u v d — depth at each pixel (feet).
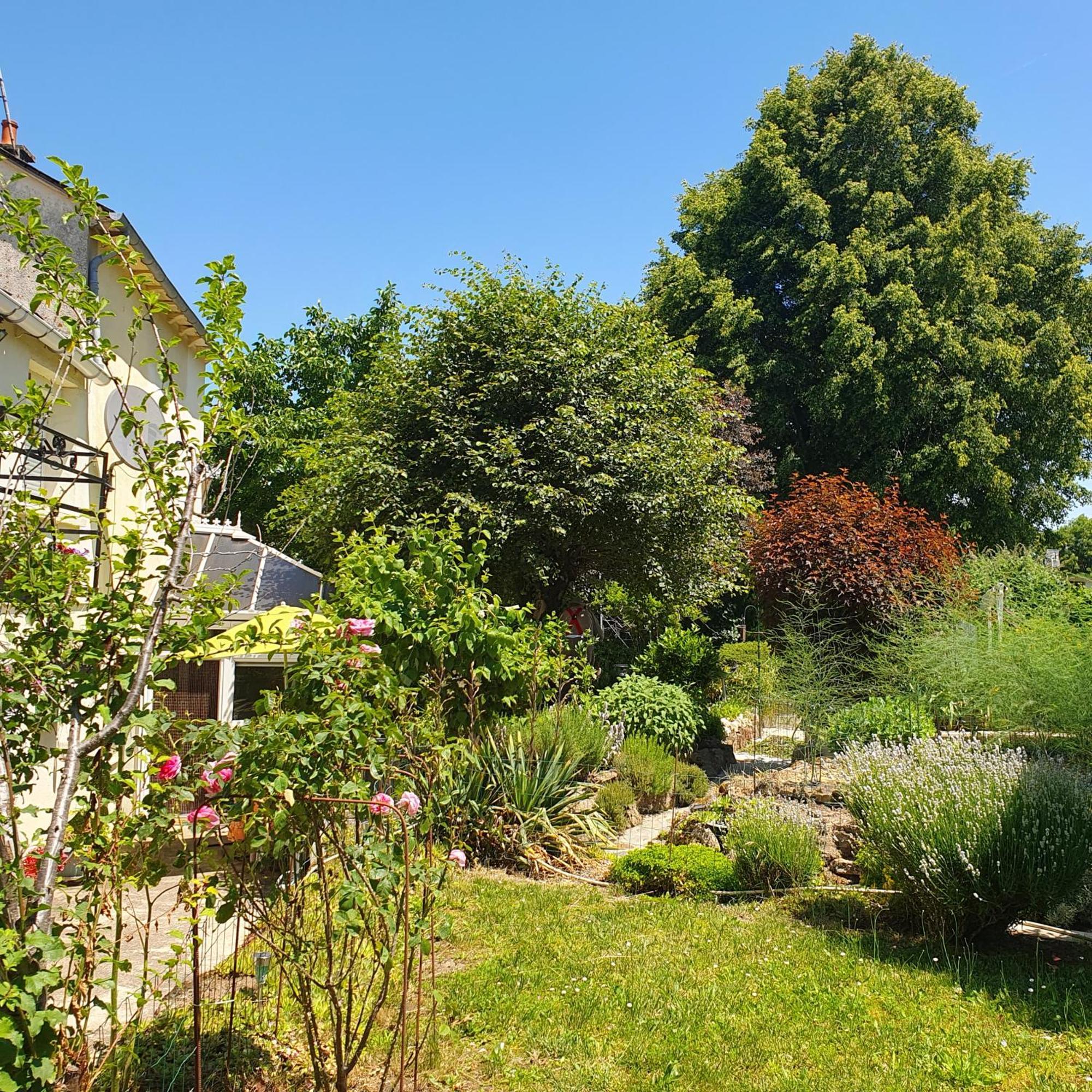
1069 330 80.94
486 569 40.65
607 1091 12.76
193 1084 11.55
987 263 79.82
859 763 23.22
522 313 42.63
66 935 9.78
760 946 18.84
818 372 80.18
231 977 15.07
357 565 18.52
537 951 18.49
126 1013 13.62
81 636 9.64
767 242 83.15
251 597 28.73
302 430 71.05
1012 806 18.76
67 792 8.54
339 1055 10.70
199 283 10.50
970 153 85.05
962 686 33.32
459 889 22.75
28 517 10.39
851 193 80.28
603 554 44.80
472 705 18.76
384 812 11.70
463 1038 14.35
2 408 10.69
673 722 40.14
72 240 28.63
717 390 59.47
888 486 76.28
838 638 39.37
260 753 10.02
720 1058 13.79
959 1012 15.52
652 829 30.66
